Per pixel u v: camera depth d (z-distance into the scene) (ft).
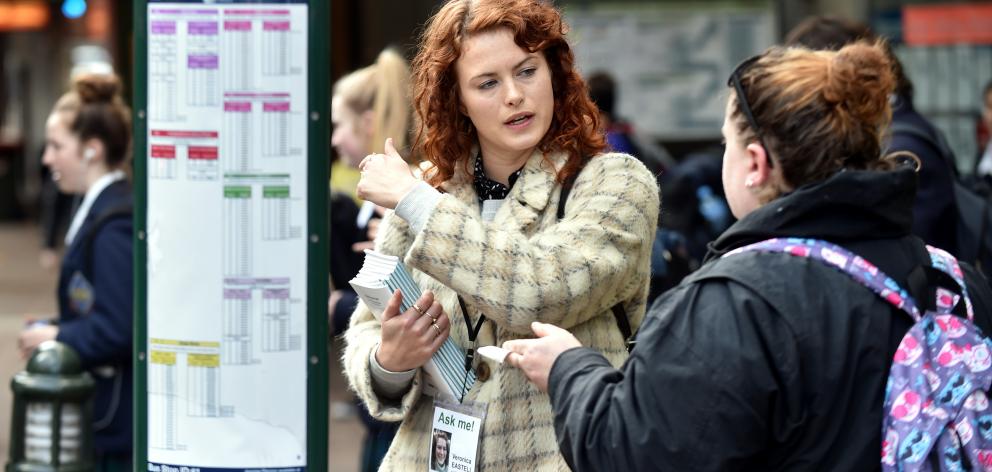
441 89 16.99
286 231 16.79
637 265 16.43
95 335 25.41
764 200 13.97
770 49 14.38
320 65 16.76
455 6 16.84
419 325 16.12
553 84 16.93
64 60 145.59
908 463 12.85
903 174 13.51
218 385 16.84
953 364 13.23
